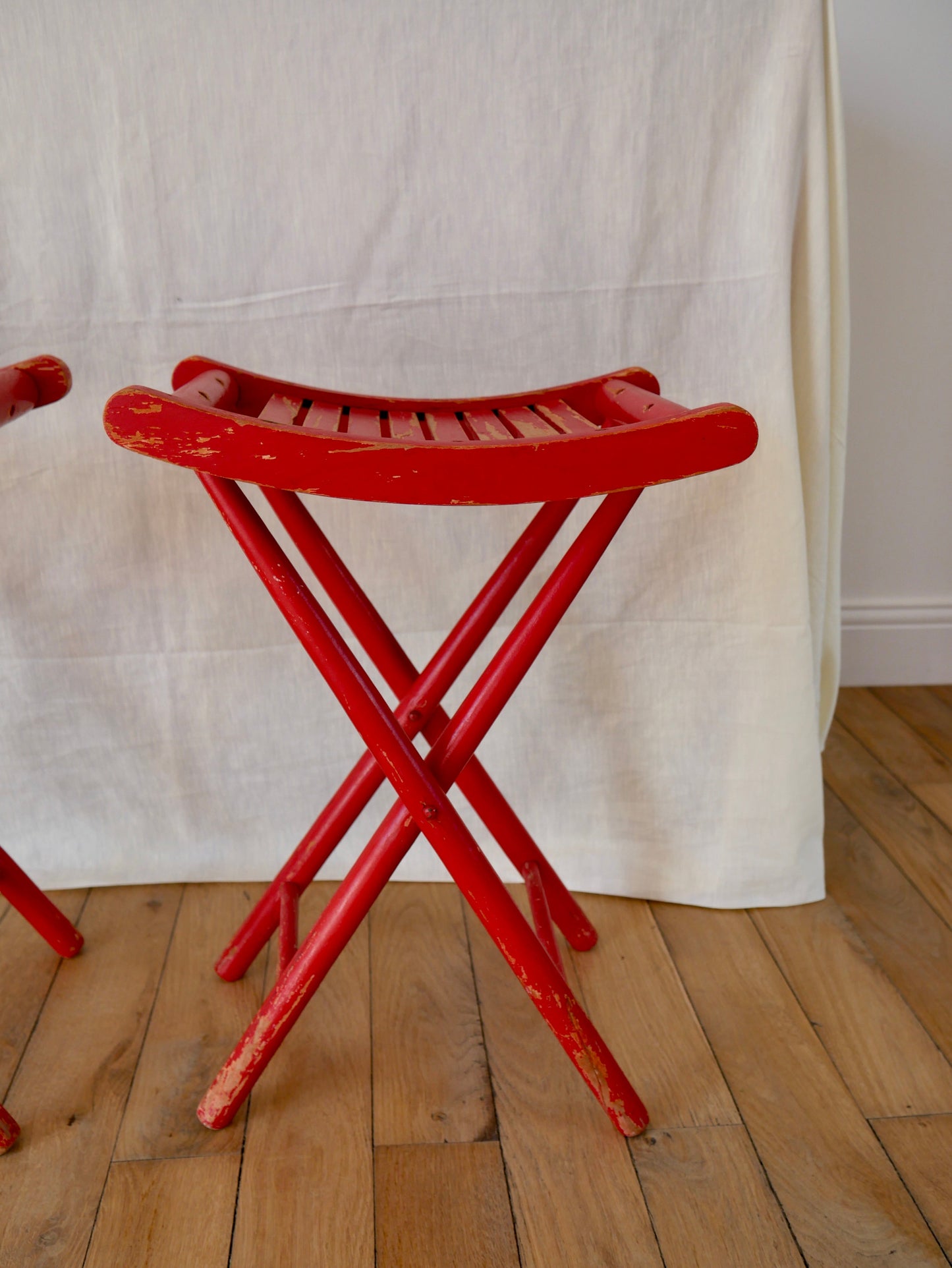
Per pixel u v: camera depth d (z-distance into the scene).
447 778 0.85
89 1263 0.78
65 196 1.03
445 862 0.84
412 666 0.96
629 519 1.13
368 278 1.07
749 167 1.02
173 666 1.19
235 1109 0.91
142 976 1.11
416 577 1.17
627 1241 0.80
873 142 1.51
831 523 1.18
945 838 1.34
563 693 1.20
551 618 0.84
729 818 1.21
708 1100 0.93
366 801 1.04
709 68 0.99
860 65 1.48
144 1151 0.88
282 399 0.95
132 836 1.25
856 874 1.27
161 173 1.02
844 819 1.38
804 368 1.09
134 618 1.17
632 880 1.25
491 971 1.11
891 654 1.77
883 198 1.54
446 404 0.96
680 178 1.03
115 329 1.07
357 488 0.68
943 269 1.57
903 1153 0.88
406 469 0.68
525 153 1.02
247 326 1.08
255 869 1.27
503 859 1.28
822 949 1.14
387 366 1.10
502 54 0.99
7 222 1.03
